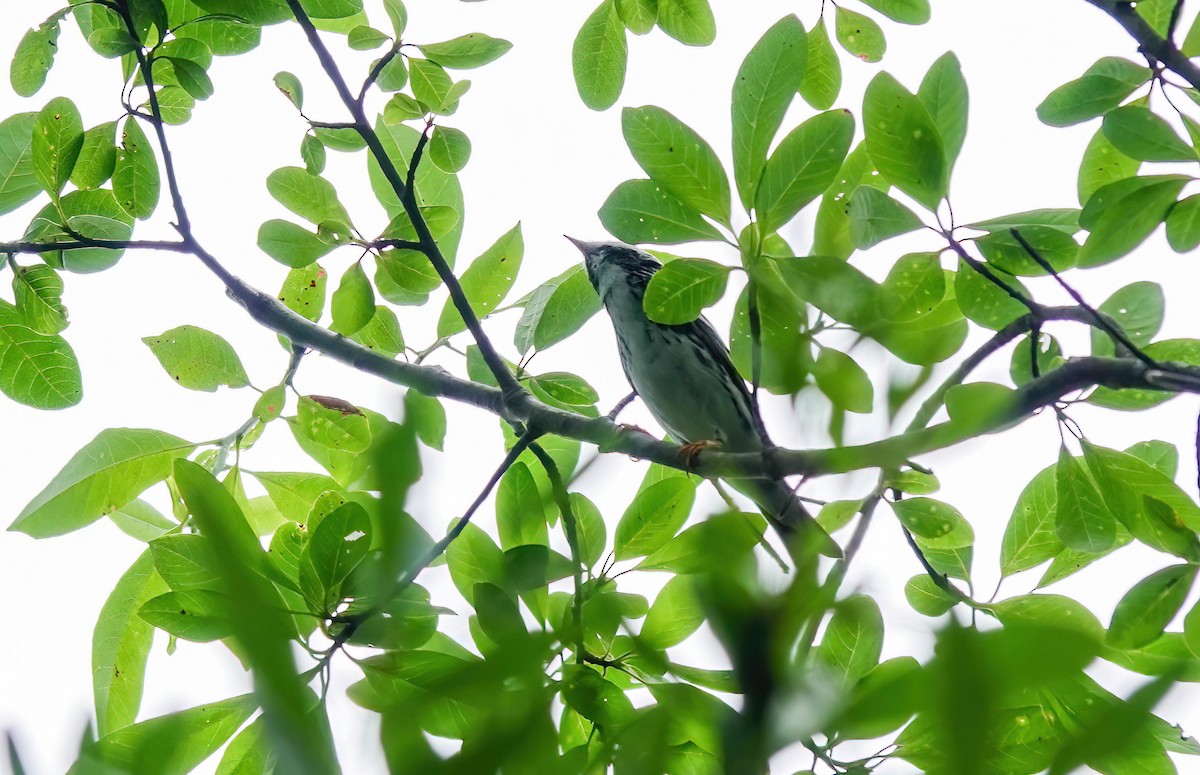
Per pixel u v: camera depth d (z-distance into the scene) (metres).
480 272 9.95
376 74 8.66
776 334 1.77
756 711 1.22
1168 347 7.38
